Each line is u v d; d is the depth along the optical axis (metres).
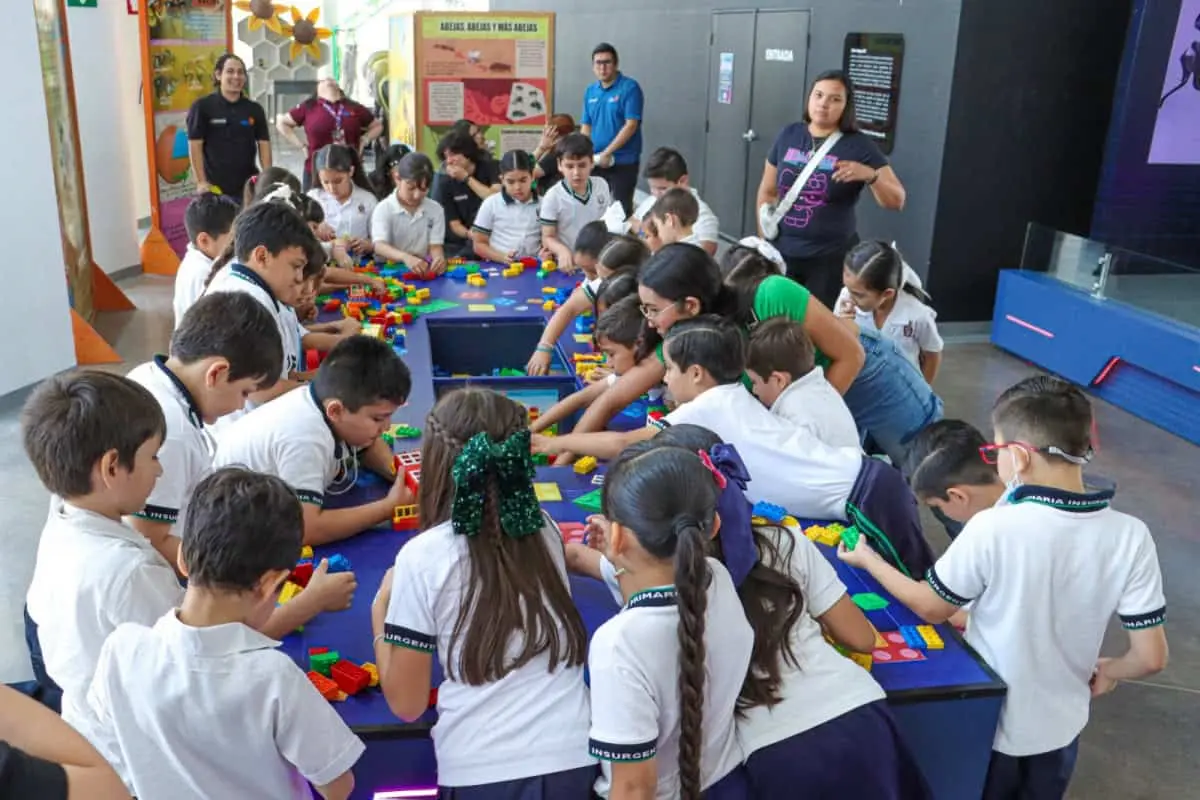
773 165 5.23
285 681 1.56
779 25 8.16
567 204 5.39
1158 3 6.05
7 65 5.00
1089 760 2.83
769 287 2.81
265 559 1.56
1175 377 5.19
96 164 7.34
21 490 4.30
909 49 6.60
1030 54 6.29
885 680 1.91
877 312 3.70
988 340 6.75
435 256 5.27
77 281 6.16
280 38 14.84
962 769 1.98
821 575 1.88
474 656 1.64
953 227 6.56
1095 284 5.83
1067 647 1.93
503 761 1.65
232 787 1.58
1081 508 1.90
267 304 2.96
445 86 8.04
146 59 7.49
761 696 1.72
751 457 2.39
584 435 2.72
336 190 5.44
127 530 1.82
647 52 10.74
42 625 1.78
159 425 1.79
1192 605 3.63
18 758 0.88
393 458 2.65
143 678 1.54
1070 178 6.61
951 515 2.43
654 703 1.57
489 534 1.65
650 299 2.67
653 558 1.61
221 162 7.37
